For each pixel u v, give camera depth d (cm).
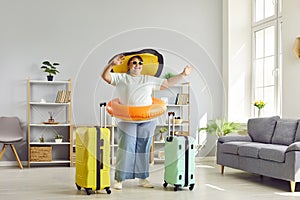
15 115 729
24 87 733
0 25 726
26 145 733
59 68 747
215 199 417
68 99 723
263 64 754
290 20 610
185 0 807
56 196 430
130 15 781
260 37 767
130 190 464
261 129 609
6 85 727
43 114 741
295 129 546
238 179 555
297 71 593
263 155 509
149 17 790
